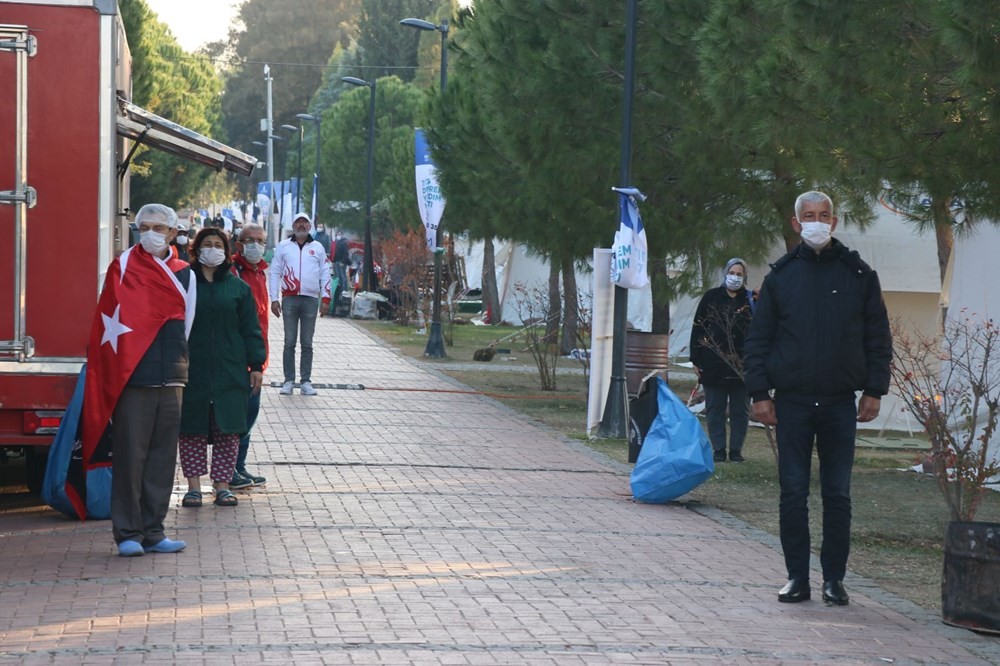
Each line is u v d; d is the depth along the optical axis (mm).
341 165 76938
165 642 7164
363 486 12703
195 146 14031
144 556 9414
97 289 10617
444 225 31203
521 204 22406
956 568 8344
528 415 19781
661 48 17297
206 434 11289
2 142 10469
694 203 19750
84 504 10797
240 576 8828
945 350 15086
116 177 11180
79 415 10453
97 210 10617
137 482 9438
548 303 35156
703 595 8859
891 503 13156
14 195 10469
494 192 23453
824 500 8766
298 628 7539
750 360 8727
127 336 9383
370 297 43125
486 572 9234
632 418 14789
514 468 14352
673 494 12438
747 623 8133
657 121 19484
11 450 12641
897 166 11125
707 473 12359
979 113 10711
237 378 11273
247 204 106688
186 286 9664
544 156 20062
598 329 17250
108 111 10617
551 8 19719
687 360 31859
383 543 10070
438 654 7109
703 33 13336
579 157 19594
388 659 6973
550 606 8328
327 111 91875
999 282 14469
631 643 7520
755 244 19141
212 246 11086
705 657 7316
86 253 10602
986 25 9805
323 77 124875
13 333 10508
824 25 11023
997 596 8172
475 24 22391
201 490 12258
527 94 19984
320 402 19750
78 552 9547
